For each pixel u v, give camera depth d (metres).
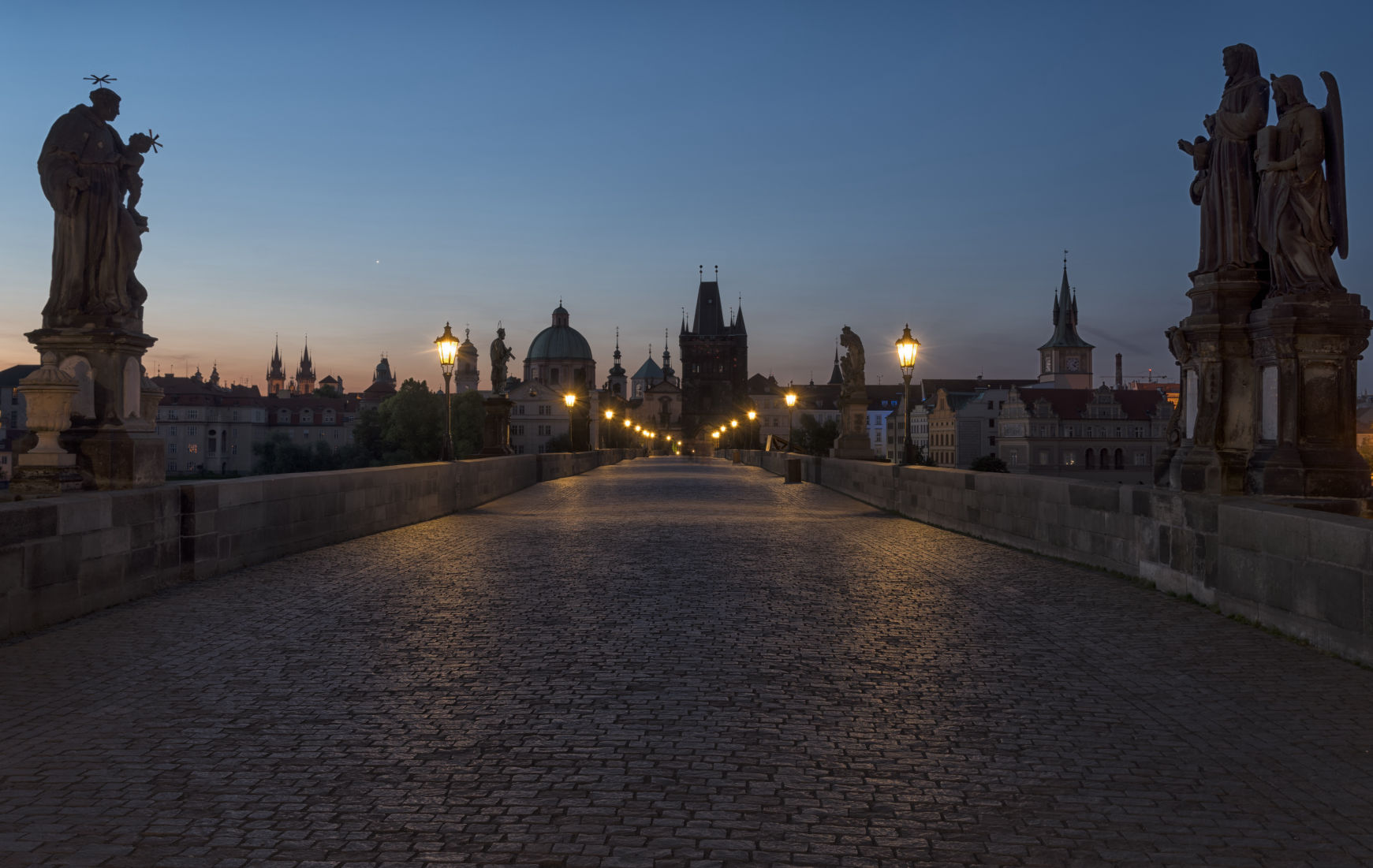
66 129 11.10
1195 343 10.59
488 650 7.54
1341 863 3.92
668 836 4.13
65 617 8.66
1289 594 7.98
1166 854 4.00
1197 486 10.26
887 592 10.36
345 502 15.61
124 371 11.16
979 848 4.04
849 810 4.42
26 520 8.16
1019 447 133.25
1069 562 12.98
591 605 9.51
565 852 3.96
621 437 132.75
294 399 187.25
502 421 34.19
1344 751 5.23
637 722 5.67
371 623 8.59
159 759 5.02
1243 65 10.79
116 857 3.91
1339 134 9.72
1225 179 10.59
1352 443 9.73
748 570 12.05
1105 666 7.07
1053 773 4.90
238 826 4.20
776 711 5.92
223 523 11.75
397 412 136.75
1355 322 9.59
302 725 5.62
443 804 4.45
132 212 11.65
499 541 15.47
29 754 5.09
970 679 6.71
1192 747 5.30
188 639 7.92
